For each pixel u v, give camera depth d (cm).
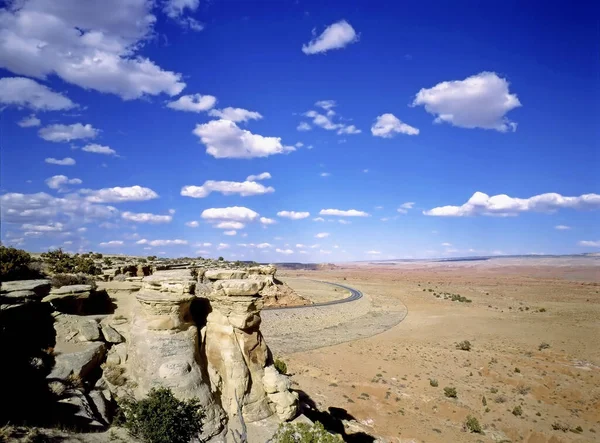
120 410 2081
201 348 2556
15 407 1827
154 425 1906
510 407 4216
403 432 3603
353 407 3978
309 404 3850
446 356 5934
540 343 6619
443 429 3744
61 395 2020
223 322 2566
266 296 9569
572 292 14800
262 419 2402
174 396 2164
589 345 6438
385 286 17088
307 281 17600
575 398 4494
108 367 2398
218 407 2316
